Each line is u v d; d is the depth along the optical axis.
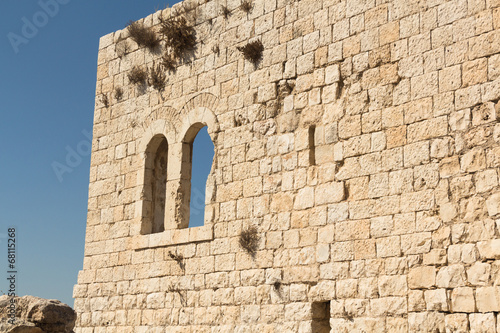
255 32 23.02
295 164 20.97
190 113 24.55
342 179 19.67
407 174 18.27
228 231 22.36
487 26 17.34
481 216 16.70
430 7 18.56
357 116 19.67
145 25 27.08
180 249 23.64
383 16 19.58
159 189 26.06
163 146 26.52
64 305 18.80
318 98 20.77
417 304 17.39
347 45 20.31
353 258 18.94
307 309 19.69
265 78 22.38
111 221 26.58
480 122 17.11
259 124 22.25
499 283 16.06
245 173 22.31
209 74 24.25
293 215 20.69
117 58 28.12
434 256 17.33
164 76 25.88
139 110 26.62
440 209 17.47
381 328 17.95
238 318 21.39
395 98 18.89
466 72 17.56
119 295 25.41
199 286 22.75
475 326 16.27
